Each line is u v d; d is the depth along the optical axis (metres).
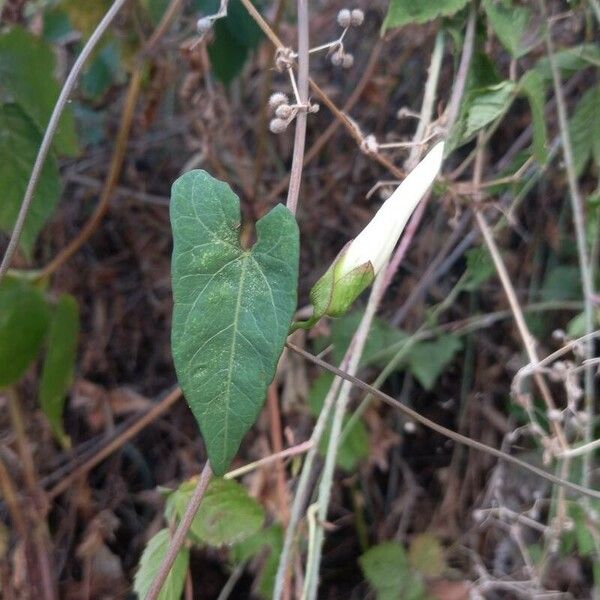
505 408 0.60
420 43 0.60
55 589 0.56
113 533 0.62
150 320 0.70
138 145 0.69
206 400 0.30
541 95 0.45
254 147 0.69
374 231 0.33
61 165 0.69
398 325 0.62
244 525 0.42
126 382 0.70
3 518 0.57
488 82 0.47
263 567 0.52
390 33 0.57
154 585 0.33
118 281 0.70
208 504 0.42
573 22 0.49
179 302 0.31
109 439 0.61
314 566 0.41
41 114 0.48
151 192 0.71
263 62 0.62
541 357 0.59
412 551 0.52
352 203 0.67
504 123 0.62
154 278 0.69
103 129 0.69
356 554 0.64
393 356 0.57
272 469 0.53
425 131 0.45
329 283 0.33
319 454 0.54
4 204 0.48
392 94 0.67
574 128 0.50
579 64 0.50
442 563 0.51
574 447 0.48
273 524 0.50
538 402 0.58
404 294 0.63
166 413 0.64
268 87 0.58
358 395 0.58
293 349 0.35
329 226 0.67
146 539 0.61
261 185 0.66
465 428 0.60
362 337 0.43
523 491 0.53
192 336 0.30
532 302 0.61
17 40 0.47
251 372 0.30
